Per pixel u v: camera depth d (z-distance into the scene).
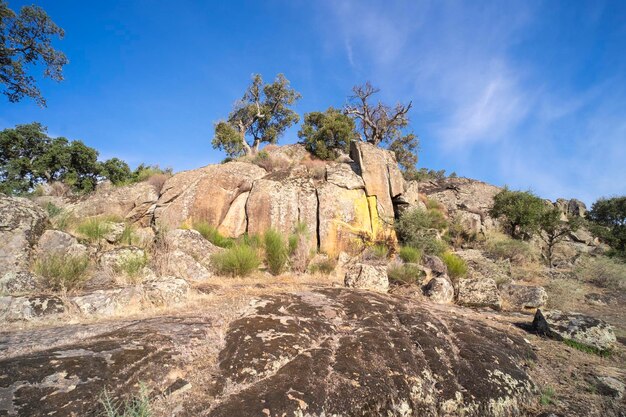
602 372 5.36
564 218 30.22
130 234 9.86
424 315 6.42
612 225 35.34
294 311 5.71
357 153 18.58
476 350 5.17
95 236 9.18
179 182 15.82
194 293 6.98
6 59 14.67
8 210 7.50
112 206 15.29
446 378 4.36
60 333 4.49
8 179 24.25
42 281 6.54
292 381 3.56
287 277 10.12
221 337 4.52
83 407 2.80
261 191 15.48
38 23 15.13
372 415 3.48
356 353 4.40
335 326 5.38
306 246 12.23
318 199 15.93
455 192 29.08
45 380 3.09
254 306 5.78
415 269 10.86
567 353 6.07
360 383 3.76
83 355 3.59
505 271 14.27
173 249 9.59
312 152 28.08
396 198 18.41
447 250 16.62
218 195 15.21
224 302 6.36
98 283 7.15
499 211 23.23
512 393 4.32
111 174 28.16
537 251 20.30
